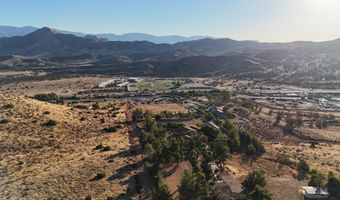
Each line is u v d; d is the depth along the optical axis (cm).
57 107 18438
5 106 15862
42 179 9875
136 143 13925
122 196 9188
